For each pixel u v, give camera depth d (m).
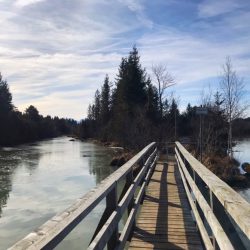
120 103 43.69
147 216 6.98
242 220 2.07
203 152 22.64
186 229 6.10
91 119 84.50
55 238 2.08
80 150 42.06
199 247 5.24
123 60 48.91
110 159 30.72
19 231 11.34
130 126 35.28
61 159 31.36
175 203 8.09
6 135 58.69
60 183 19.19
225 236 2.71
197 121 29.91
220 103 30.94
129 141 34.28
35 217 12.80
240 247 2.99
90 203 3.02
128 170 5.39
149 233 5.91
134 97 41.84
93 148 45.47
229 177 17.31
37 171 23.80
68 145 54.19
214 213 3.29
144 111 36.72
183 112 53.09
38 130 83.50
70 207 2.86
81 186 18.23
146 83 43.94
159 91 43.66
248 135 52.69
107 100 64.94
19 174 22.50
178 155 13.38
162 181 11.14
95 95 79.12
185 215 7.02
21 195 16.31
